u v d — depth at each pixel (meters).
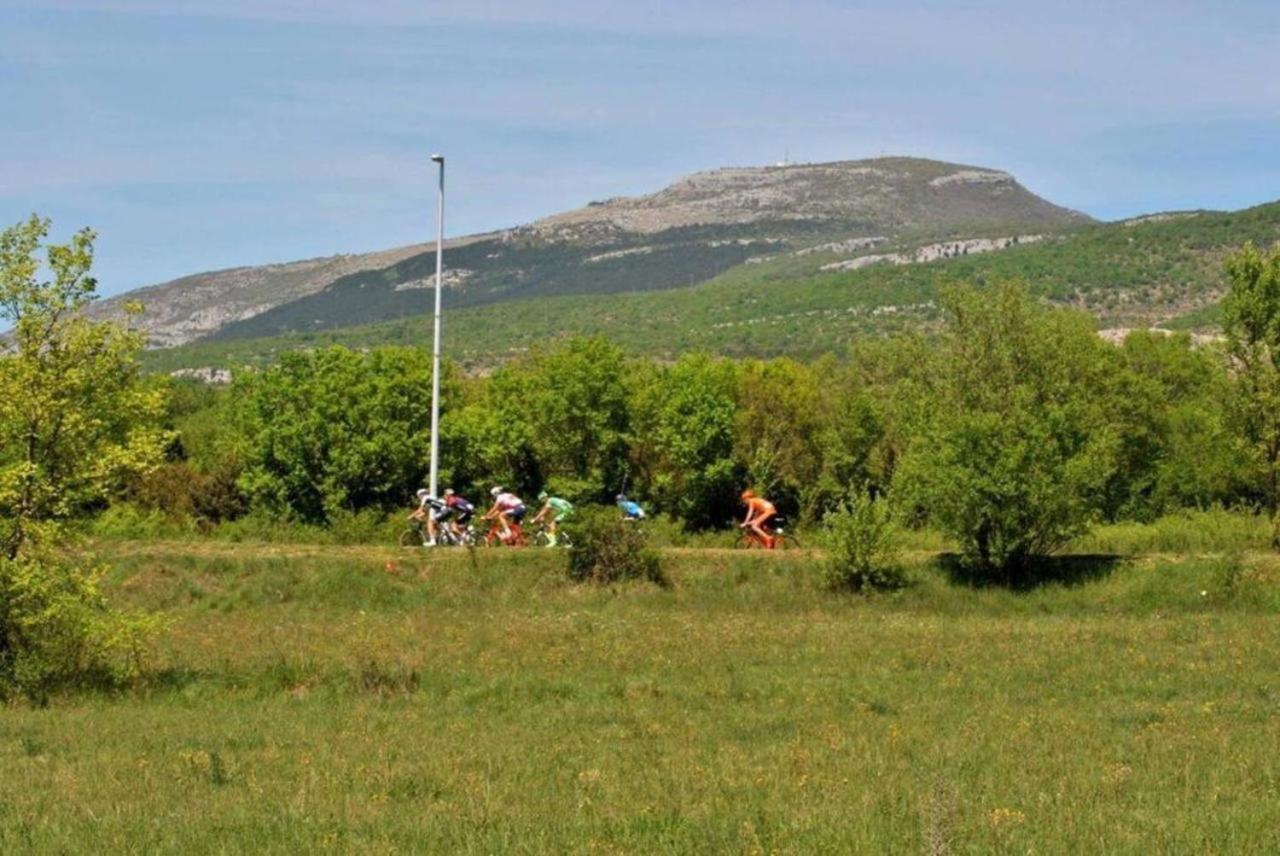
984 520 38.94
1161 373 75.56
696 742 19.92
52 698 25.05
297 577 38.91
